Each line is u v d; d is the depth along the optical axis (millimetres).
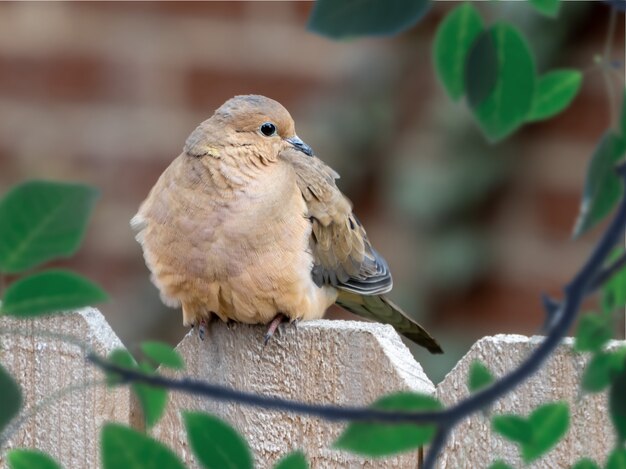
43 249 3578
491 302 11055
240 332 6668
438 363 10969
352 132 11211
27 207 3568
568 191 10930
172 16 11211
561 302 3562
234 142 8023
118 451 3979
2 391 3865
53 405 6629
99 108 11156
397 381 5875
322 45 11336
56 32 11109
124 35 11172
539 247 11000
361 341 6055
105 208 11078
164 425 6684
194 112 11219
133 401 6504
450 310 11117
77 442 6590
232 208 7703
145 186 11172
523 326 11039
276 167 8141
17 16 11094
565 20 10359
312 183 8344
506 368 5387
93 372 6492
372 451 3635
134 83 11172
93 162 11125
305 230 7949
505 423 4020
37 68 11117
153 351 4219
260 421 6406
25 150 11094
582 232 3760
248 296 7676
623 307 4012
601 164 3752
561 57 10531
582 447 5246
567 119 10906
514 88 4102
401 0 3828
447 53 4176
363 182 11281
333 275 8484
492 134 4160
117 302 10930
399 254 11117
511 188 10984
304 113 11336
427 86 11078
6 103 11102
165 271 7746
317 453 6215
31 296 3641
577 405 5238
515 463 5422
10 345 6703
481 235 11031
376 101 11195
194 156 7938
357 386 6070
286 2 11312
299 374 6340
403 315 8938
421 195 11039
